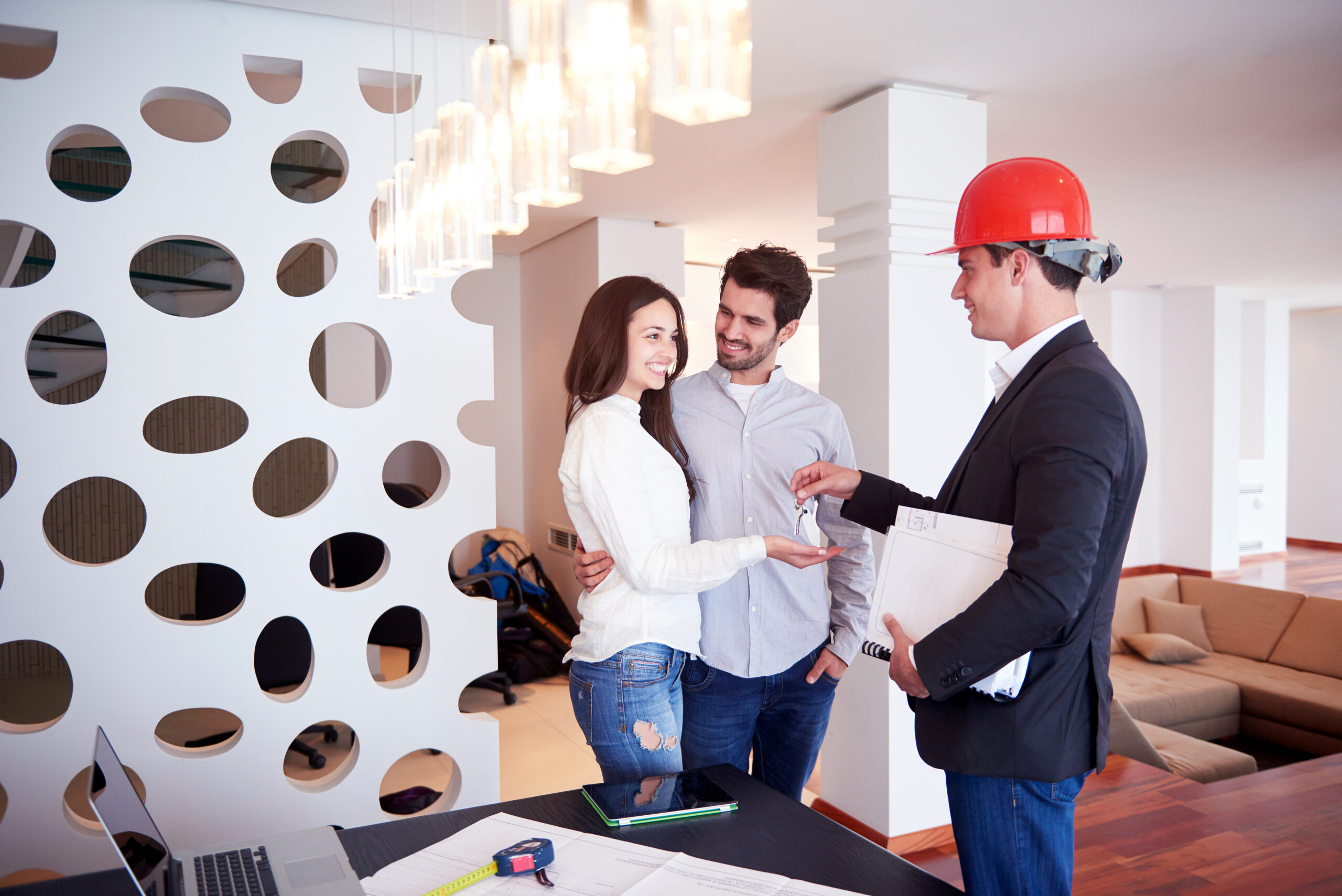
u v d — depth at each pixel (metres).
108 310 2.20
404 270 1.85
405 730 2.49
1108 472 1.16
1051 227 1.29
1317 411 10.70
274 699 2.35
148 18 2.22
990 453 1.31
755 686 1.94
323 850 1.11
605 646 1.56
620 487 1.52
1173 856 2.84
